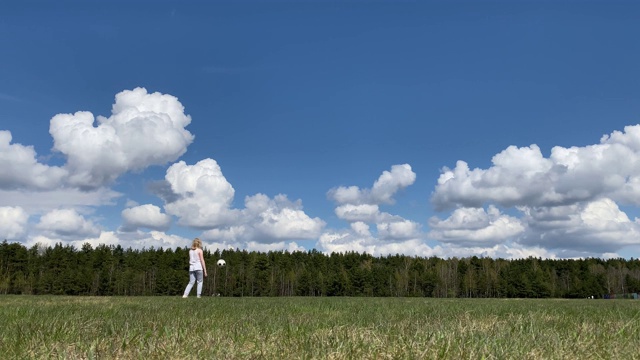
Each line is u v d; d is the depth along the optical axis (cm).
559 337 482
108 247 8544
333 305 1070
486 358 392
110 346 443
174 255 8375
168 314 746
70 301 1202
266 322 628
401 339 460
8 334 496
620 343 457
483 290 8738
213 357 393
